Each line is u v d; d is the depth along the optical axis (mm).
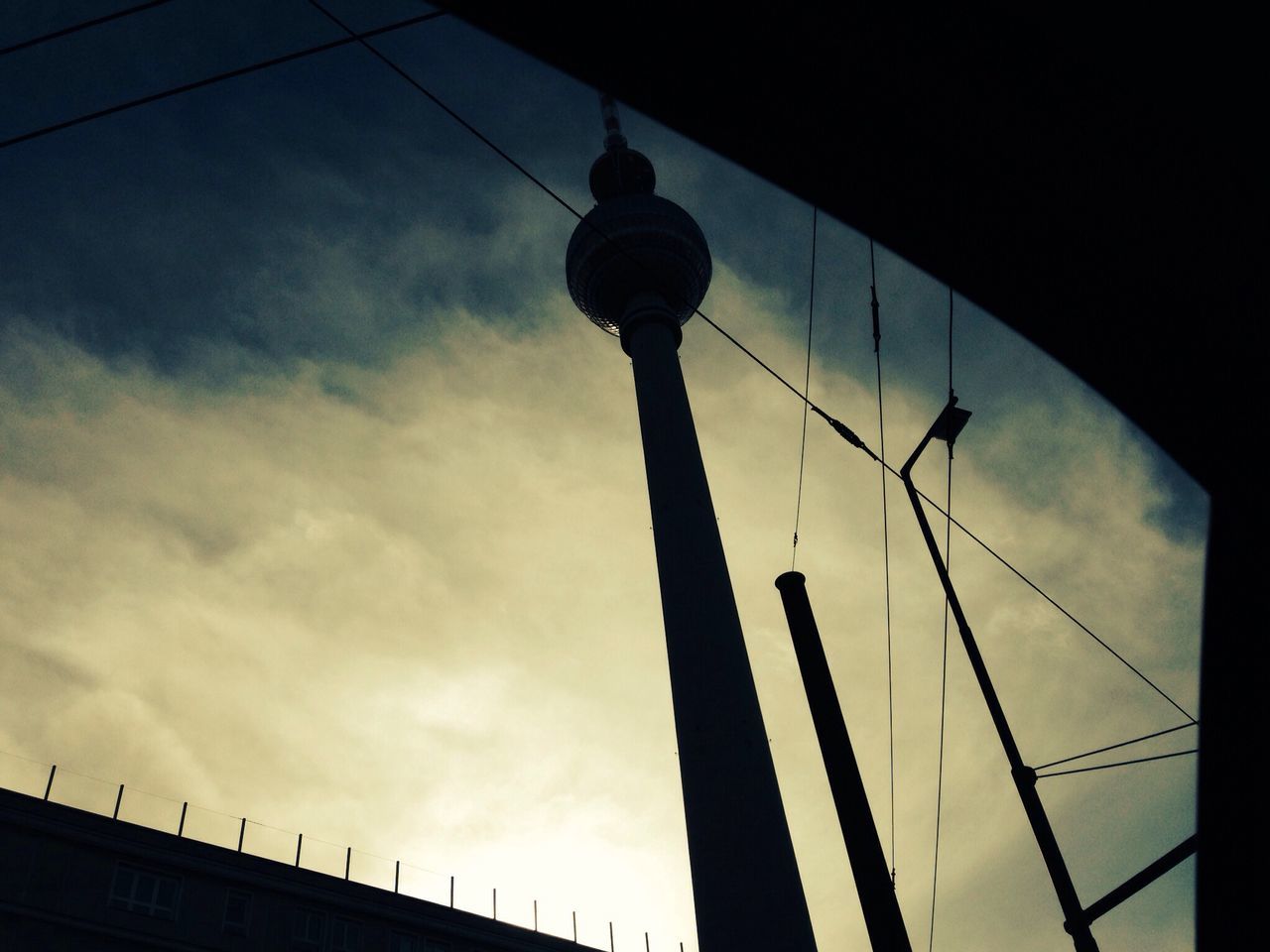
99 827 42844
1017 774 14789
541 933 54125
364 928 48219
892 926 10406
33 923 39281
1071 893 13312
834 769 11523
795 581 12977
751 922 22875
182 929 42844
